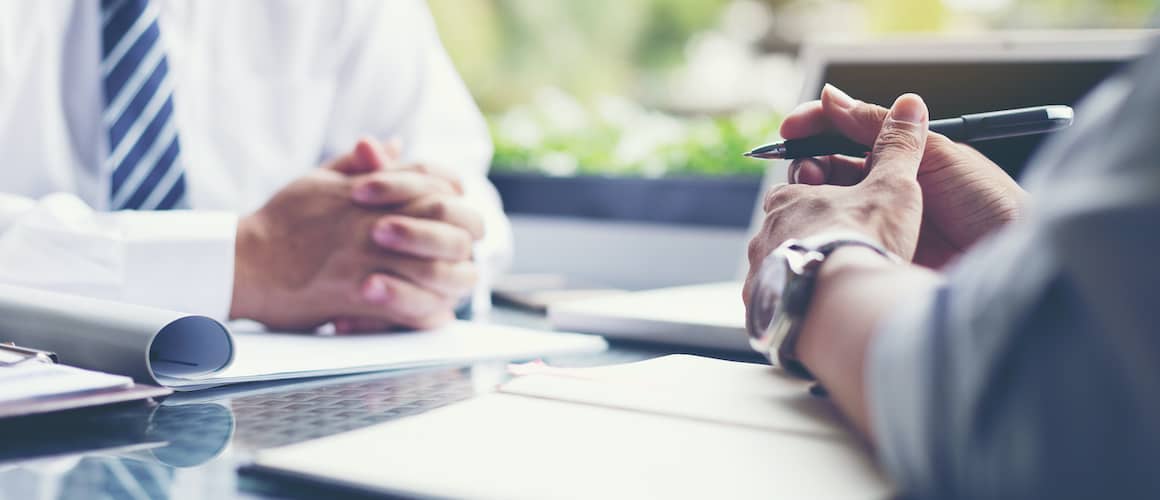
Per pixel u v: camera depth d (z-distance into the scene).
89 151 1.08
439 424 0.41
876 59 0.89
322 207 0.83
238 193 1.18
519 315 0.98
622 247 1.75
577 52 2.12
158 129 0.97
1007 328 0.27
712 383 0.50
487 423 0.42
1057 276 0.26
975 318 0.28
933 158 0.54
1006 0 1.68
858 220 0.45
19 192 1.05
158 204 0.95
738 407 0.44
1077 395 0.25
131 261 0.78
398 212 0.82
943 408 0.28
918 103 0.49
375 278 0.78
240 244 0.82
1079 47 0.83
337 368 0.58
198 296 0.80
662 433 0.40
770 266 0.42
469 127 1.29
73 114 1.07
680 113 2.00
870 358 0.33
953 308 0.29
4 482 0.34
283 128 1.21
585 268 1.79
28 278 0.75
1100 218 0.25
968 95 0.85
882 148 0.49
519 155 1.87
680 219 1.69
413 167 0.90
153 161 0.96
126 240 0.78
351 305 0.79
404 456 0.36
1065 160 0.27
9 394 0.40
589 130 1.86
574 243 1.80
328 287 0.79
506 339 0.74
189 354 0.56
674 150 1.74
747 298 0.49
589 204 1.79
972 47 0.85
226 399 0.51
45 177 1.05
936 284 0.33
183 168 0.98
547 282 1.25
